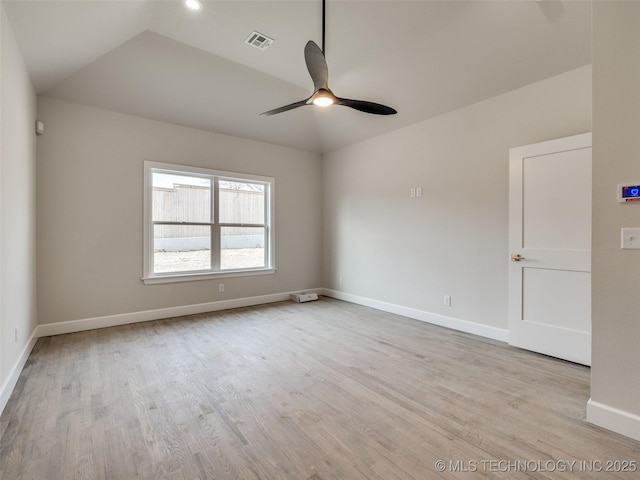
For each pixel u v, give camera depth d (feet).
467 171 11.60
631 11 5.52
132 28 9.61
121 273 12.60
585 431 5.80
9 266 7.22
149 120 13.19
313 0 8.47
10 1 6.59
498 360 9.09
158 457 5.13
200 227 14.93
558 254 9.07
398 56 10.59
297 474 4.76
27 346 9.13
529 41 8.77
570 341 8.89
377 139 15.21
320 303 16.60
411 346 10.26
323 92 8.25
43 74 9.89
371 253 15.65
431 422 6.11
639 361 5.50
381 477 4.71
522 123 10.06
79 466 4.91
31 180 9.96
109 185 12.32
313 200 18.56
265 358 9.28
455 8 8.53
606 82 5.82
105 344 10.37
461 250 11.84
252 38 10.21
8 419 6.17
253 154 16.24
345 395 7.15
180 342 10.62
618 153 5.70
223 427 5.95
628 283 5.61
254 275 16.37
